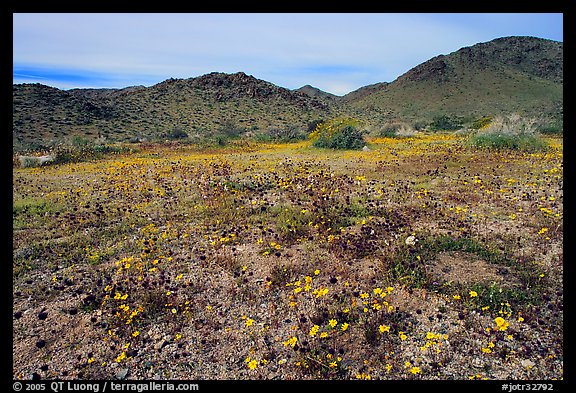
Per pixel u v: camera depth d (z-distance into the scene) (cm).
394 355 362
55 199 919
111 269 535
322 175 1059
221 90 6206
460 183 944
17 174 1370
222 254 563
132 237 654
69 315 431
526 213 683
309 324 405
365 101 10456
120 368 358
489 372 336
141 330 409
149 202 871
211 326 413
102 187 1070
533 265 489
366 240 572
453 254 534
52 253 591
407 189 904
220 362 365
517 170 1090
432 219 676
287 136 3086
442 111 8188
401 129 3147
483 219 666
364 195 852
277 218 701
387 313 413
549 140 1941
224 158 1786
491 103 8006
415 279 465
